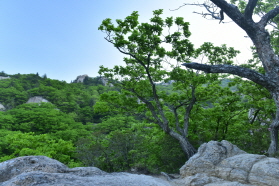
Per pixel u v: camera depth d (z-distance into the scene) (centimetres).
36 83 10194
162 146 1308
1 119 4603
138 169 1194
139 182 593
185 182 787
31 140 2381
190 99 1570
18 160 642
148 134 1819
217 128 1641
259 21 622
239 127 1714
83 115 6800
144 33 1287
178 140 1312
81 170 652
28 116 4988
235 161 757
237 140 1416
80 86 11244
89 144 1407
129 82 1477
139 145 1345
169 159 1229
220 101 1727
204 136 1555
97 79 13362
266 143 1248
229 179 731
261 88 1505
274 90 583
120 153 1338
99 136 1505
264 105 1381
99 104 1590
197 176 777
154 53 1347
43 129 4566
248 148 1284
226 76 1598
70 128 4672
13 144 2255
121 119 5450
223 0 623
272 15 622
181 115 1900
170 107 1662
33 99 8025
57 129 4647
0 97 7581
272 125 1133
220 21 707
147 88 1557
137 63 1548
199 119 1752
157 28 1220
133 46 1305
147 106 1577
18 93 7962
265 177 651
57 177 529
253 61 1488
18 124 4862
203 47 1462
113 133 1385
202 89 1575
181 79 1415
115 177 623
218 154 823
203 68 591
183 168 855
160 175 1057
